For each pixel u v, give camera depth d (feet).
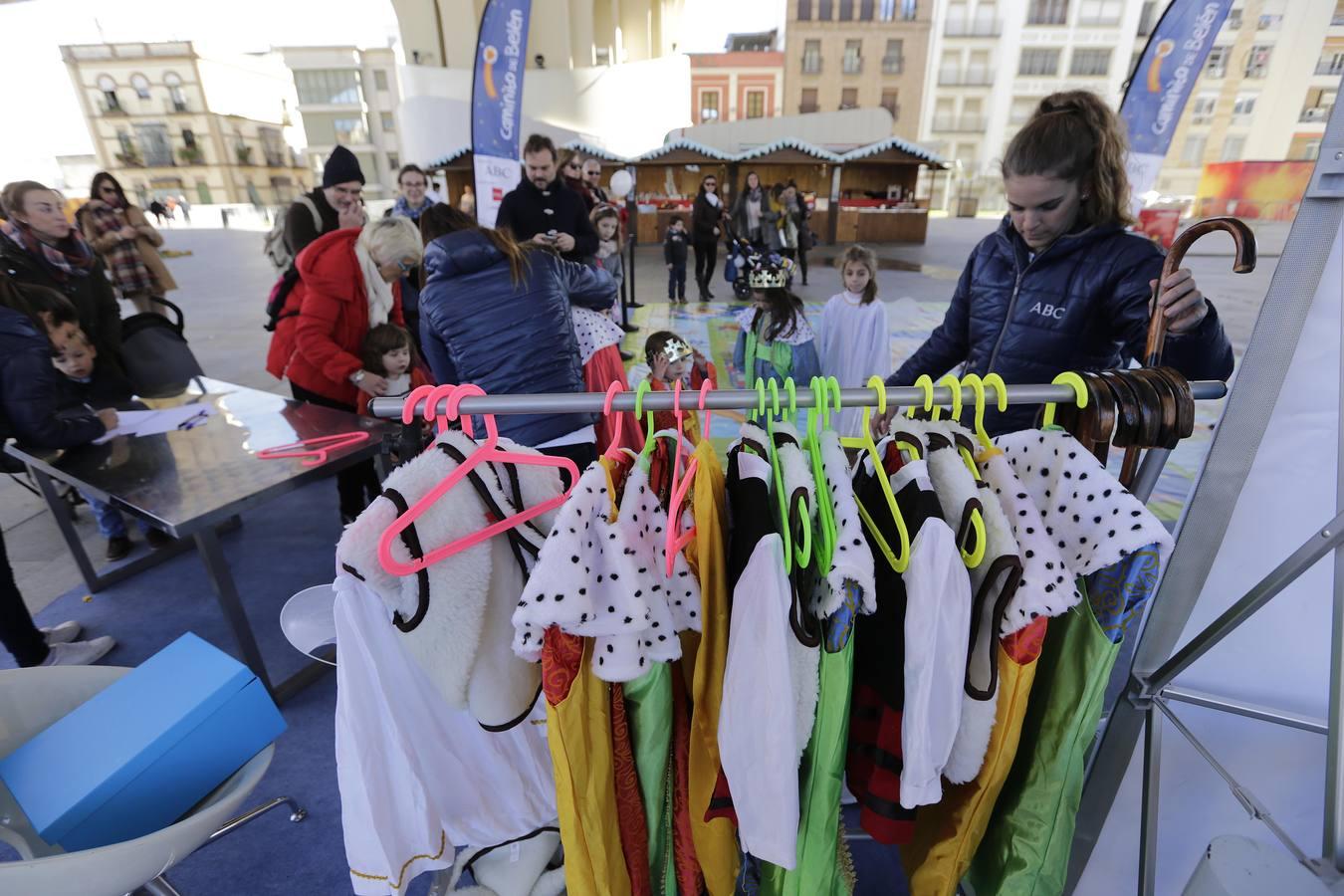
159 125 123.24
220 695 3.53
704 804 3.00
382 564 2.27
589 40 48.14
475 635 2.63
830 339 10.28
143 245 16.42
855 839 5.04
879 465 2.52
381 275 8.21
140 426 7.02
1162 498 10.32
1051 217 3.90
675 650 2.55
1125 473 2.85
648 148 48.75
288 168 143.95
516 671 2.93
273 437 6.69
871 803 2.89
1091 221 3.92
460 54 41.70
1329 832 2.40
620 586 2.35
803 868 2.84
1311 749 3.26
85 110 121.29
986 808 2.80
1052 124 3.66
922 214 48.11
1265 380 2.76
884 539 2.59
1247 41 57.67
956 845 2.91
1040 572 2.39
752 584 2.37
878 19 84.64
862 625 2.81
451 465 2.49
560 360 5.94
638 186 49.16
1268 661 3.16
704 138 53.21
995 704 2.59
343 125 118.32
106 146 123.95
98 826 3.17
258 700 3.66
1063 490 2.55
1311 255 2.56
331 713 6.55
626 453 2.66
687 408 2.58
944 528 2.30
